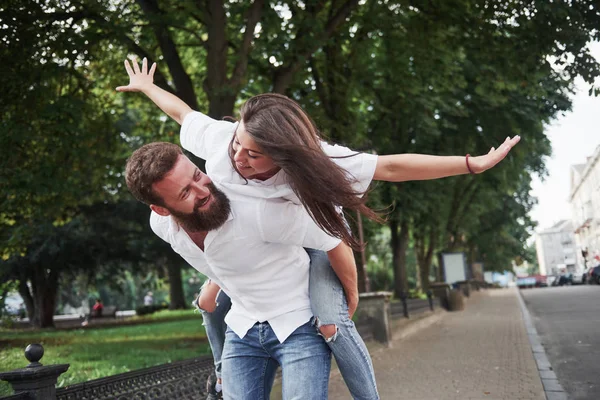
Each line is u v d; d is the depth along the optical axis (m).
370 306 11.73
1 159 10.11
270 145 1.94
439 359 9.66
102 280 32.12
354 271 2.36
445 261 32.59
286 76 11.91
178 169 2.05
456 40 13.60
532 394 6.59
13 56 9.97
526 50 11.88
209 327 2.89
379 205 15.64
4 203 11.33
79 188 11.96
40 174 10.41
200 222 2.13
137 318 32.47
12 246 13.05
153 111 16.16
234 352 2.42
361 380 2.38
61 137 10.47
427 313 19.38
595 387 6.94
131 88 2.78
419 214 21.08
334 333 2.28
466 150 20.34
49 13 10.58
